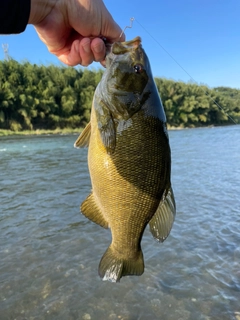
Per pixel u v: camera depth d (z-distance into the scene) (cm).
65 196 155
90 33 41
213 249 96
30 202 145
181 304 71
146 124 37
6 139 523
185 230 110
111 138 36
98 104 37
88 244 100
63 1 38
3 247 98
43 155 315
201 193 160
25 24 34
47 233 109
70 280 80
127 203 37
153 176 37
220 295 74
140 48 39
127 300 72
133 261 39
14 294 74
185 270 84
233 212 129
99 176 37
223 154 312
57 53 44
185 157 295
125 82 37
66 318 67
